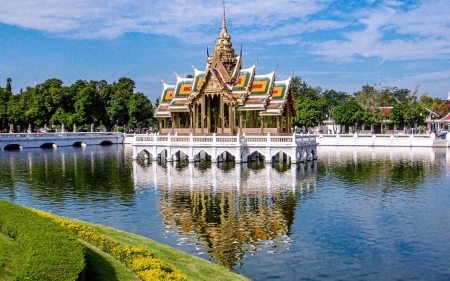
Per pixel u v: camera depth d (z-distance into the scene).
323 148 101.88
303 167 62.56
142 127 161.88
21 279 13.47
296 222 32.22
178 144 68.81
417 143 103.06
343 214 34.38
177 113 81.94
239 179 51.25
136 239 25.77
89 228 23.20
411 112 126.62
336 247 26.92
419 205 37.38
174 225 31.69
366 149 98.25
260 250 26.44
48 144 119.75
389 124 155.75
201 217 33.78
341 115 134.25
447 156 80.06
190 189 44.97
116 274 17.95
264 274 23.06
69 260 14.84
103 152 95.50
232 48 79.81
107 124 148.25
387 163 68.44
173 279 17.48
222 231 30.16
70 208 37.06
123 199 40.44
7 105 131.38
